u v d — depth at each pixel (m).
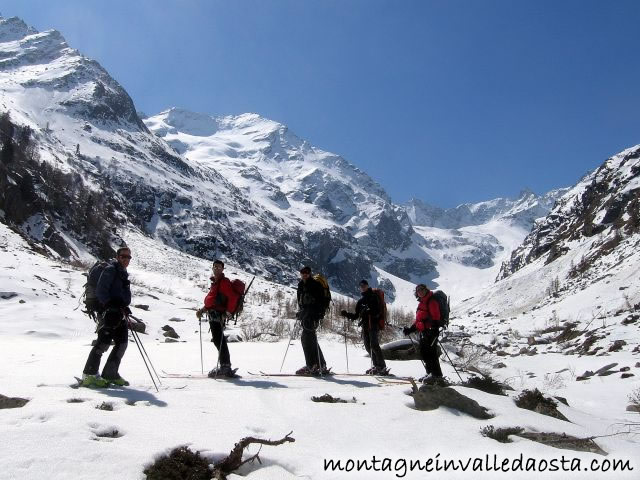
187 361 10.34
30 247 37.69
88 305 6.88
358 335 22.33
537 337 30.42
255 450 4.65
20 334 14.98
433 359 8.32
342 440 5.21
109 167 162.25
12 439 4.27
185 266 73.38
